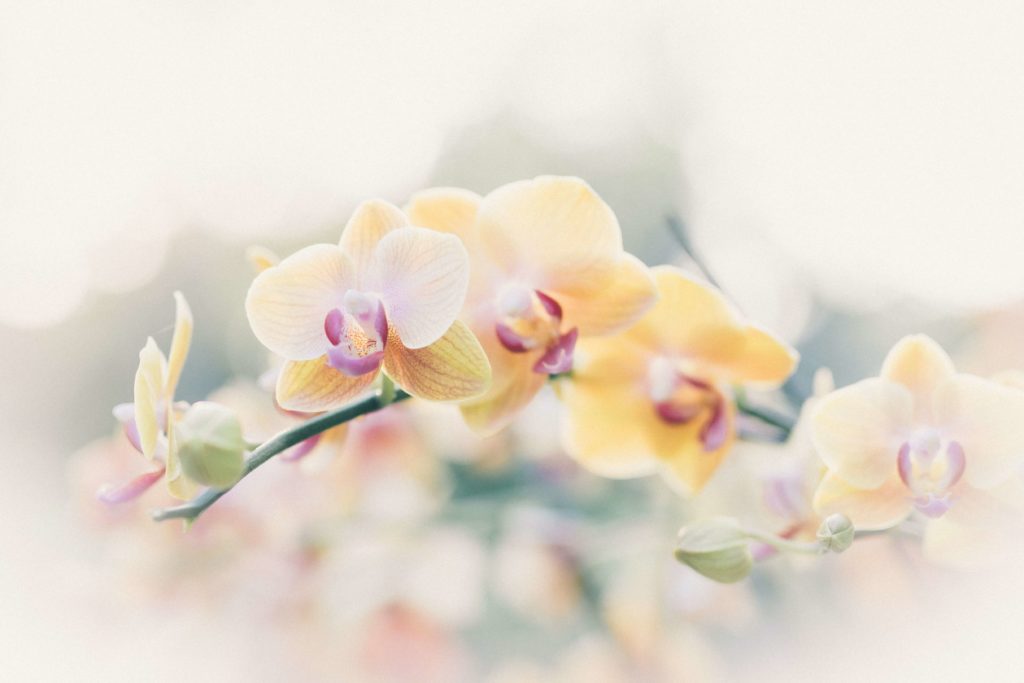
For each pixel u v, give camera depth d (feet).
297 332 1.49
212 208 6.18
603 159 6.46
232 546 2.19
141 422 1.47
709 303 1.68
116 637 2.23
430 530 2.20
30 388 5.93
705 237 4.43
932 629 2.02
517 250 1.60
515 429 2.21
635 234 5.98
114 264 6.24
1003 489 1.57
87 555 2.28
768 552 1.60
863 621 2.22
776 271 3.92
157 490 2.20
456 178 6.70
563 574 2.20
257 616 2.19
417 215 1.60
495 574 2.25
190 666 2.20
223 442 1.43
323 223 6.10
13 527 2.58
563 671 2.27
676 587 2.17
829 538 1.53
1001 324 2.95
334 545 2.18
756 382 1.71
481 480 2.22
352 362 1.47
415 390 1.48
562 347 1.59
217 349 4.25
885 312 3.69
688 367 1.72
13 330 6.05
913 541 2.07
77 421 5.95
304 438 1.47
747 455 2.06
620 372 1.73
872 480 1.57
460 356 1.47
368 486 2.18
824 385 1.71
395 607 2.19
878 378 1.58
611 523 2.19
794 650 2.25
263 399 2.11
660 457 1.76
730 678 2.23
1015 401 1.55
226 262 6.17
